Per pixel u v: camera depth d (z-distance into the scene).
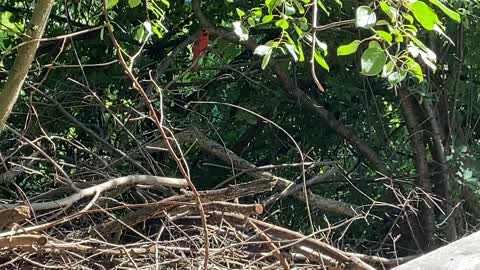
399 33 2.79
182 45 6.08
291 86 5.95
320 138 6.19
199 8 5.99
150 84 5.44
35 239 3.07
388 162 5.73
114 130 5.10
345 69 5.90
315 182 5.12
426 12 2.61
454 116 5.66
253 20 4.07
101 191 3.59
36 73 5.21
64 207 3.61
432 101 5.66
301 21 3.63
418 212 5.55
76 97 5.41
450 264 2.02
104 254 3.46
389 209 5.64
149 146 4.57
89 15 6.43
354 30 5.69
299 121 6.28
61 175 4.28
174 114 5.73
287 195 4.86
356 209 4.95
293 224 5.50
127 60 5.84
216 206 3.66
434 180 5.72
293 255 3.69
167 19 6.53
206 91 6.24
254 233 3.79
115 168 4.72
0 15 6.68
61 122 5.39
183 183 3.83
